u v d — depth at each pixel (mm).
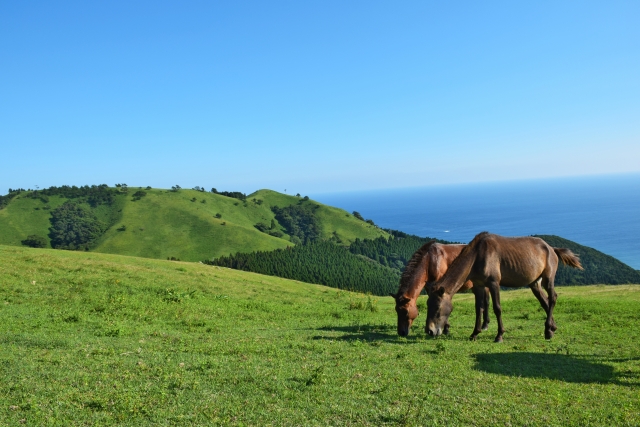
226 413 6473
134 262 35344
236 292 27594
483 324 14500
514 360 9867
